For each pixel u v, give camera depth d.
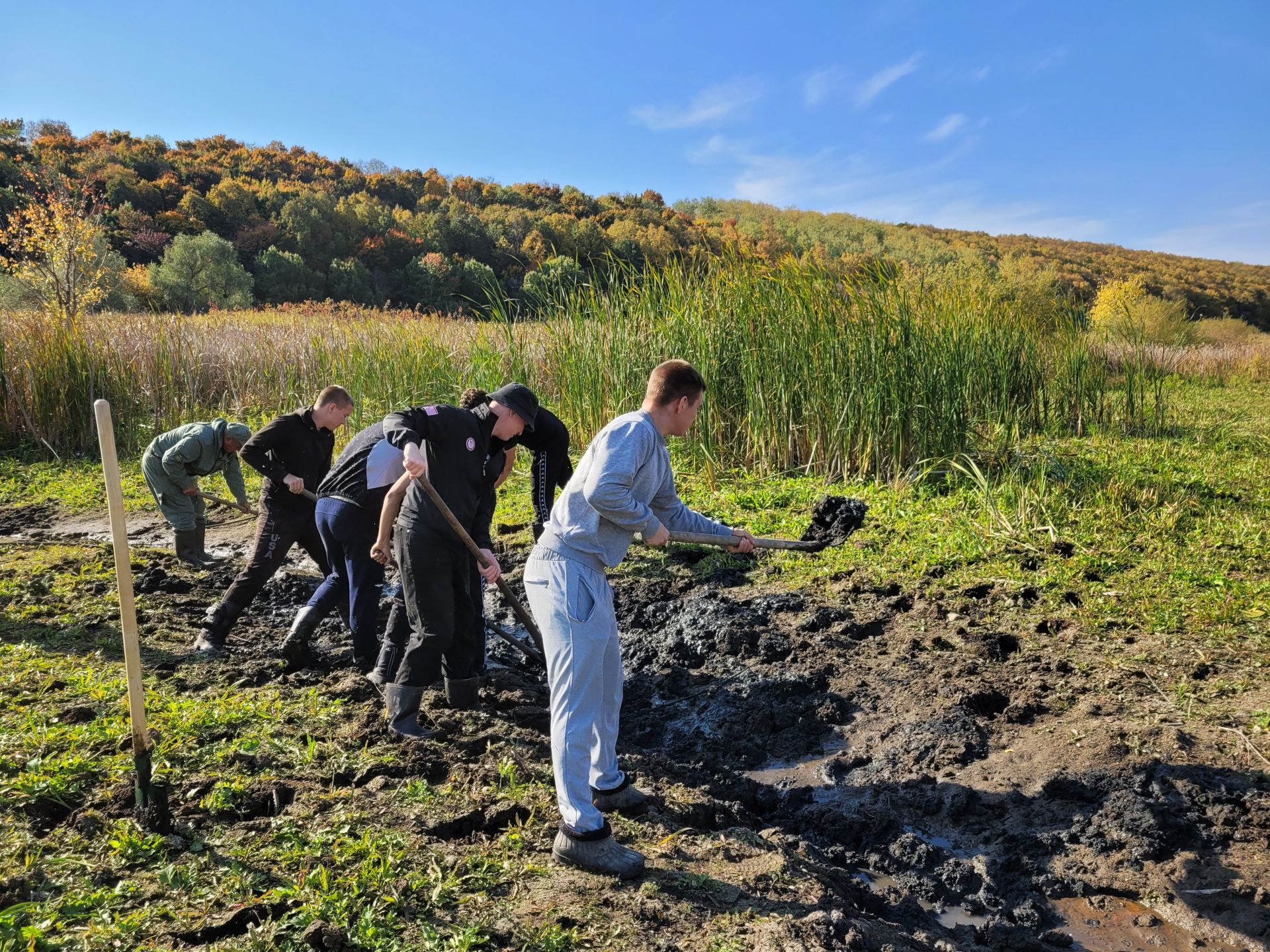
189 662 5.14
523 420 4.57
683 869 3.25
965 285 11.56
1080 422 11.96
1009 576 6.53
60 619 5.68
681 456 10.12
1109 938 3.26
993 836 3.84
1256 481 9.20
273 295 49.91
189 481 7.19
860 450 9.26
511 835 3.34
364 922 2.78
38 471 11.37
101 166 65.00
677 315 9.99
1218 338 26.50
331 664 5.27
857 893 3.45
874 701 5.05
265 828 3.34
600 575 3.36
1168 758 4.14
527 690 5.21
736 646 5.80
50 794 3.43
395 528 4.28
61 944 2.63
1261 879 3.42
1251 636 5.38
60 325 12.69
